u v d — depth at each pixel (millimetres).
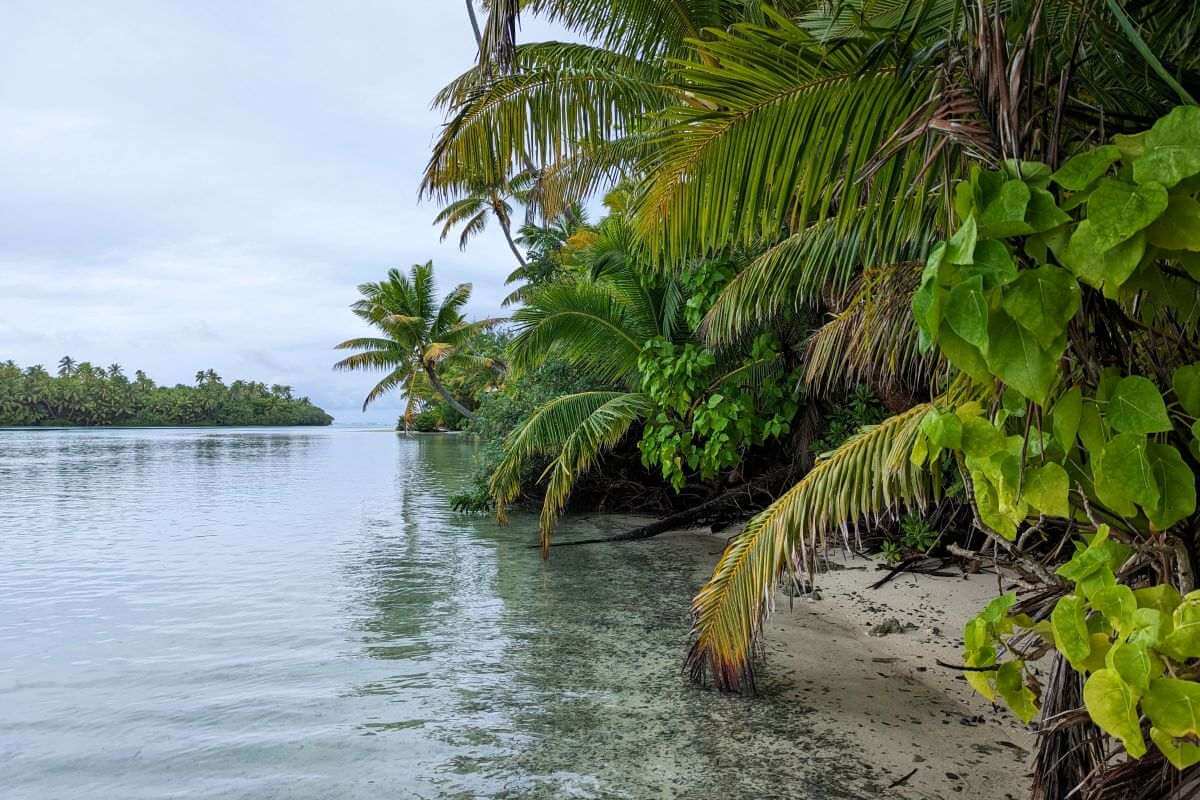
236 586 6680
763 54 2109
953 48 1455
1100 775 1598
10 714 3625
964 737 3201
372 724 3457
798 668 4180
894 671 4117
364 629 5203
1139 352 1319
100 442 46000
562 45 7781
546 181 9289
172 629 5238
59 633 5156
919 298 1065
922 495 2766
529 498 12703
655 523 9812
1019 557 1682
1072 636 1222
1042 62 1528
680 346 9148
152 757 3111
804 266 5090
